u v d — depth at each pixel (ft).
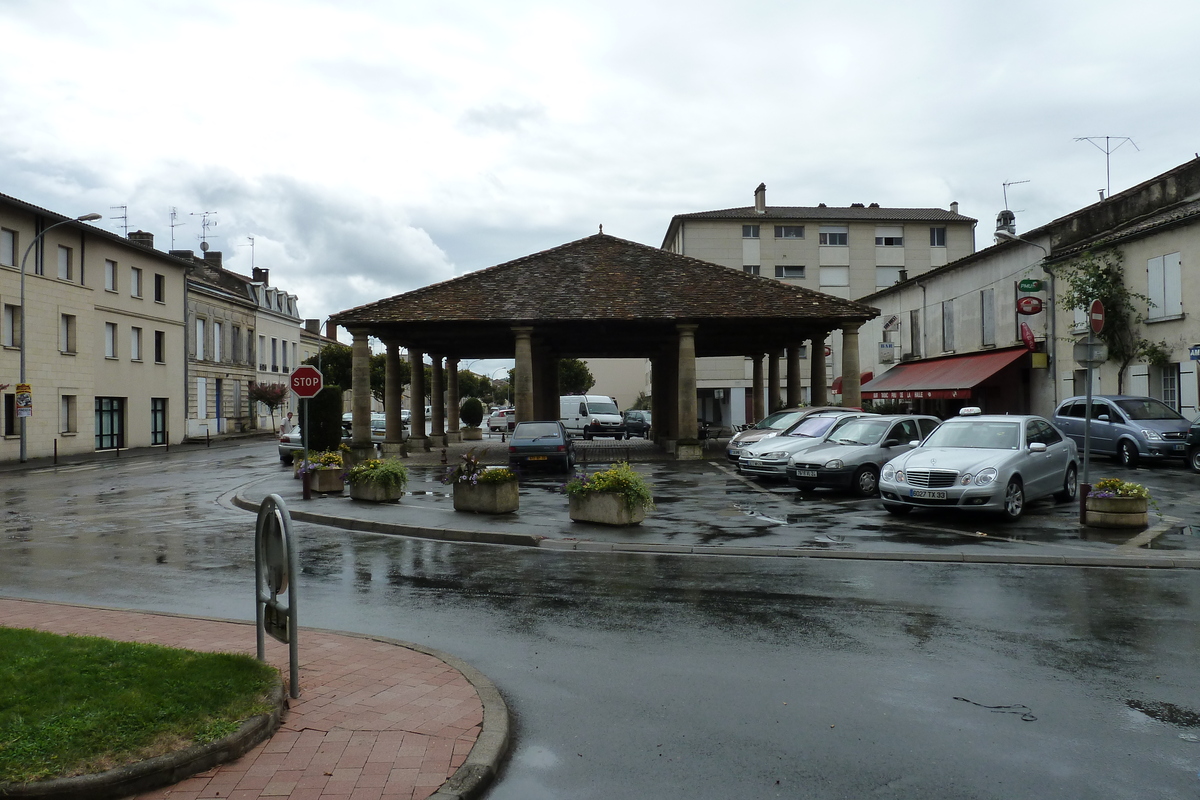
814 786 13.42
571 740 15.42
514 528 41.57
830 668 19.53
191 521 47.60
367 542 39.60
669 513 46.80
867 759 14.46
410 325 89.30
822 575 30.76
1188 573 31.01
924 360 122.83
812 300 90.27
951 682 18.49
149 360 137.39
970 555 33.88
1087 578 30.09
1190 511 45.01
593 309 88.33
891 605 25.86
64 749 13.06
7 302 102.01
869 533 39.47
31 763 12.64
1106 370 82.89
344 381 198.70
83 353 117.70
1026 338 91.45
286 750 14.17
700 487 60.39
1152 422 67.26
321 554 36.11
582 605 26.05
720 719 16.40
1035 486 44.80
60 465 97.60
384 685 17.56
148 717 14.30
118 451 116.57
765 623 23.70
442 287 92.27
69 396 115.75
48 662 17.42
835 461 53.31
